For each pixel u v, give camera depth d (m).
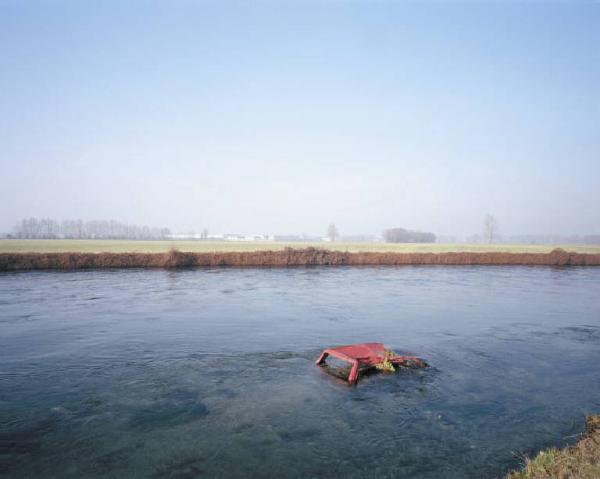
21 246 73.75
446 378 12.52
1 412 9.67
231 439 8.56
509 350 15.69
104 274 40.59
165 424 9.17
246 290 31.12
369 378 12.42
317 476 7.28
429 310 23.97
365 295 29.72
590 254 64.31
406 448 8.34
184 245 95.31
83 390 11.07
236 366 13.22
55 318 20.23
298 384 11.77
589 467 6.25
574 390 11.64
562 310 24.56
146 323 19.27
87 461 7.64
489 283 38.50
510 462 7.86
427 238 189.62
